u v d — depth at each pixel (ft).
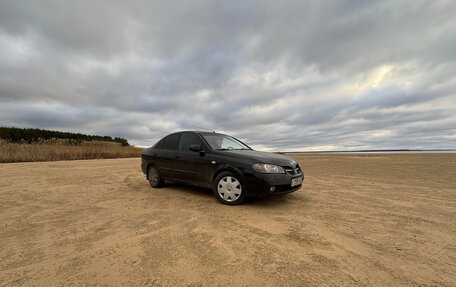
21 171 27.73
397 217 10.92
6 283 5.68
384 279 5.94
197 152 15.46
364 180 21.70
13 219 10.55
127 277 5.98
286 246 7.82
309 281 5.80
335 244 8.00
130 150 75.00
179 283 5.71
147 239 8.38
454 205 12.94
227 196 13.41
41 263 6.68
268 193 12.36
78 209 12.21
